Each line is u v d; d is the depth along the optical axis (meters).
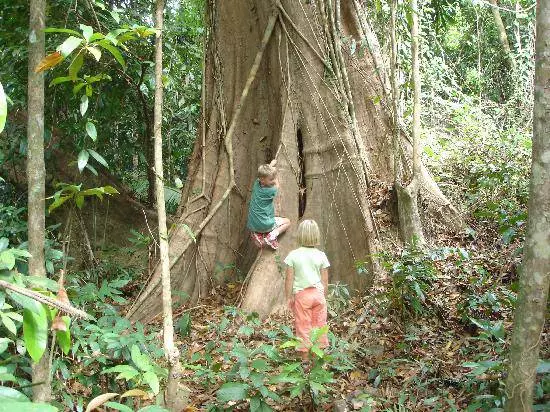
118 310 7.13
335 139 7.30
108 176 9.30
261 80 7.83
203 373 4.54
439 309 5.86
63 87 7.01
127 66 7.91
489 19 15.84
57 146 7.55
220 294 7.34
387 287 6.27
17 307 3.16
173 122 10.34
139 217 9.31
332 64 7.49
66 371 3.62
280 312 6.71
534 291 3.08
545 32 2.99
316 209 7.21
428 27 12.10
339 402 4.23
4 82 6.48
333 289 6.62
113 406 2.54
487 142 9.86
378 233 7.09
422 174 7.74
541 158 3.03
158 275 7.12
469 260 6.48
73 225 8.20
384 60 8.62
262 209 6.82
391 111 7.92
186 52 9.27
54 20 6.18
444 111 12.45
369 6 9.12
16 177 7.47
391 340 5.54
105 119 8.23
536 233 3.06
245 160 7.87
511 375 3.19
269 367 4.61
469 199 8.32
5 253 2.41
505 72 15.11
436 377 4.74
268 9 7.62
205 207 7.65
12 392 1.80
